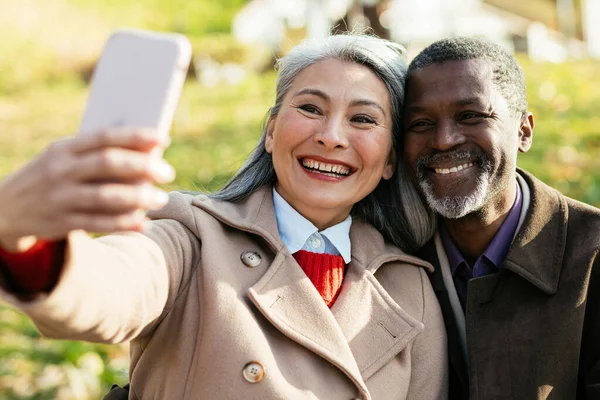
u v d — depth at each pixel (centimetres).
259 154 237
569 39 1527
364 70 221
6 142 905
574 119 721
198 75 1304
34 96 1225
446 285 240
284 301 202
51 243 127
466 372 230
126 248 172
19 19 1392
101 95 122
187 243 201
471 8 1403
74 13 1431
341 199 216
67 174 114
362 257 228
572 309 212
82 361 373
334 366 201
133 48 123
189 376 188
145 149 117
